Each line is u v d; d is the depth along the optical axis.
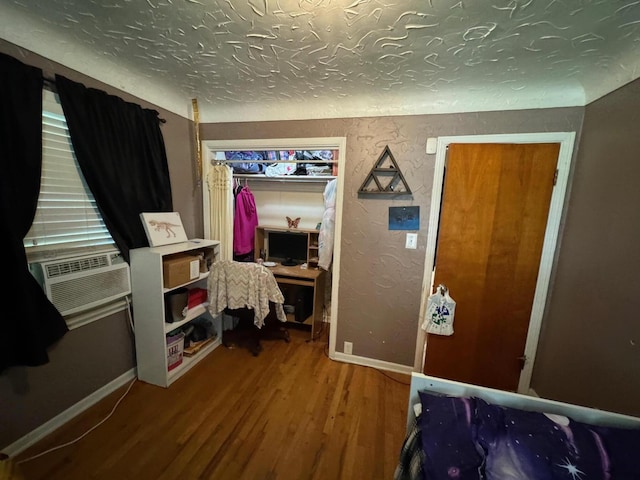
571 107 1.62
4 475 0.94
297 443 1.49
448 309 1.91
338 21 1.14
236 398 1.81
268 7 1.07
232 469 1.33
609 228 1.33
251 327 2.74
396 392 1.92
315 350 2.44
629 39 1.17
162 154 2.00
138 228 1.85
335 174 2.56
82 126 1.49
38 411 1.42
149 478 1.27
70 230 1.54
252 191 3.10
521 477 0.75
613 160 1.34
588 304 1.43
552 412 0.98
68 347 1.54
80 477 1.26
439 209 1.93
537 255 1.77
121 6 1.11
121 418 1.60
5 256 1.21
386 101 1.90
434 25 1.14
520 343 1.88
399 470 0.94
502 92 1.71
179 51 1.43
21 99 1.25
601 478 0.74
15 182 1.25
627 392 1.16
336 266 2.18
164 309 1.83
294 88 1.83
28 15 1.20
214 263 2.14
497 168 1.75
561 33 1.16
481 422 0.89
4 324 1.23
